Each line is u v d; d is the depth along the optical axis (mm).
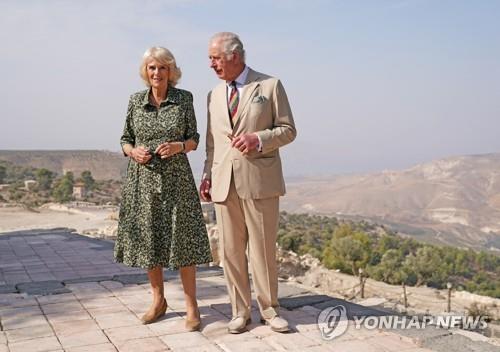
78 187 78188
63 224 31406
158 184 3928
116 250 4090
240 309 4070
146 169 3951
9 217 36188
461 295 27156
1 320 4383
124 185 4090
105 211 41406
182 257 3941
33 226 30203
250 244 4016
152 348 3676
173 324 4211
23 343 3795
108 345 3742
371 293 24766
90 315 4512
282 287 5566
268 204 3932
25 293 5367
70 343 3787
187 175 4043
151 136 3943
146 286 5676
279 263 23000
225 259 4039
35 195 73250
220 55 3770
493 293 64875
